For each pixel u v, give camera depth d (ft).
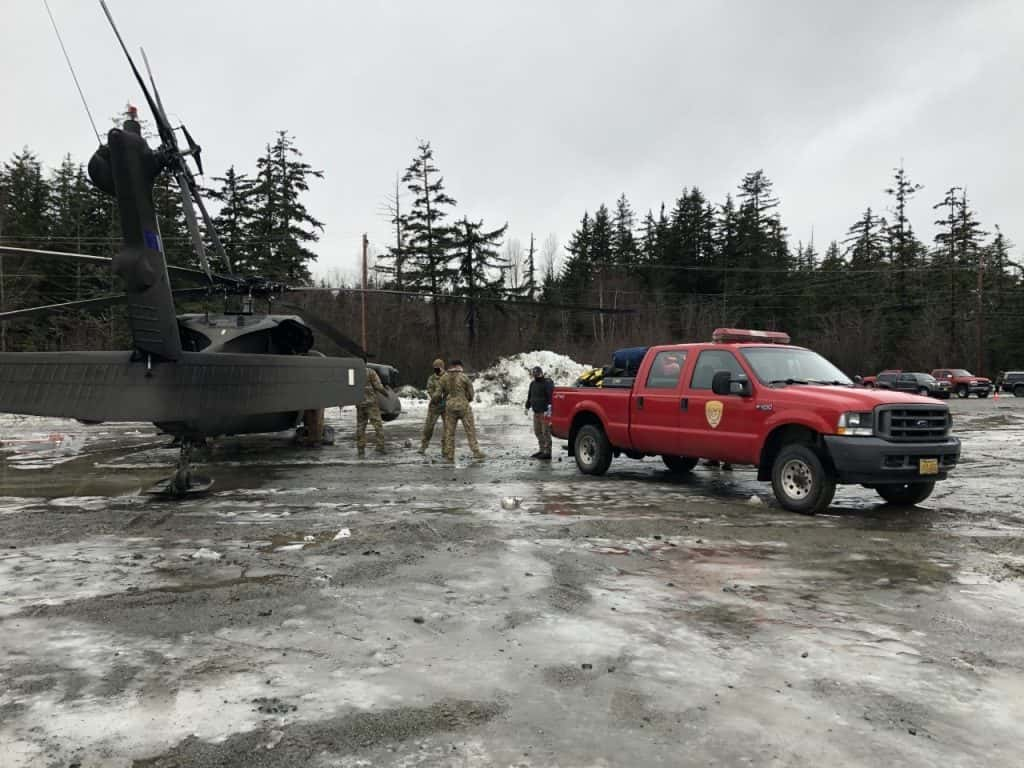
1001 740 9.34
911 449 23.75
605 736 9.39
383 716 9.91
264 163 160.04
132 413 23.08
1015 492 30.19
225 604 14.83
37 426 64.44
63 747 9.02
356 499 27.37
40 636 12.98
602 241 233.14
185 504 26.21
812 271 219.82
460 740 9.27
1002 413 86.69
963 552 19.58
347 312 147.74
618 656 12.16
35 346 125.49
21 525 22.50
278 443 48.52
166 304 23.21
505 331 166.71
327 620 13.88
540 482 32.22
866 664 11.88
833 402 24.56
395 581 16.53
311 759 8.77
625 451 34.09
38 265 142.00
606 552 19.38
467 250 162.81
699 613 14.44
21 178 171.22
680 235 214.28
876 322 201.67
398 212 166.81
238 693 10.61
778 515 24.73
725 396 27.94
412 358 143.33
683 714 10.04
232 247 154.61
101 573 17.10
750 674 11.44
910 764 8.72
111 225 151.43
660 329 182.29
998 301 205.57
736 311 204.85
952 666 11.82
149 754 8.87
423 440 42.93
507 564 18.07
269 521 23.20
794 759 8.82
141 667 11.58
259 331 35.70
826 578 17.03
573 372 108.37
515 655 12.17
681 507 26.11
